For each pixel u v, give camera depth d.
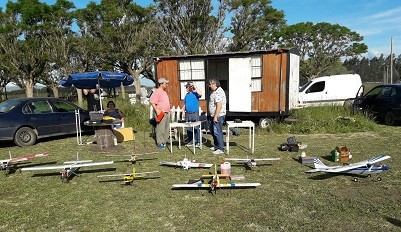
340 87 14.91
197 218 4.21
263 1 24.62
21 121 9.14
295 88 12.13
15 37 23.06
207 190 5.22
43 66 24.69
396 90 11.57
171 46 24.64
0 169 6.63
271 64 10.89
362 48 35.25
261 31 25.48
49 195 5.22
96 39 23.89
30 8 22.31
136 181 5.77
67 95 28.59
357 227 3.86
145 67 25.42
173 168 6.56
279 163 6.75
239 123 7.61
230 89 11.48
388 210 4.30
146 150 8.32
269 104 11.07
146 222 4.15
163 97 8.39
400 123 11.70
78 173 6.38
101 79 10.61
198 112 8.52
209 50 24.30
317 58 35.62
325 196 4.84
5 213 4.55
